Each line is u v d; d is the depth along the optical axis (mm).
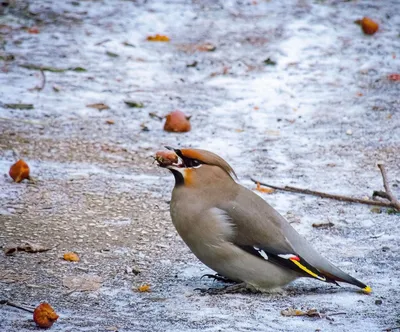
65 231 11141
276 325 8781
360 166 13711
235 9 19797
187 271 10312
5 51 17078
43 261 10258
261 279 9664
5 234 10891
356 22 19297
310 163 13781
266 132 14859
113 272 10125
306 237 11336
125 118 15078
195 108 15609
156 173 13305
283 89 16469
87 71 16625
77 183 12672
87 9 19297
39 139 14023
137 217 11742
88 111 15195
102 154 13758
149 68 17031
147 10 19422
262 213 9742
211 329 8586
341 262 10625
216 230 9555
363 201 12367
